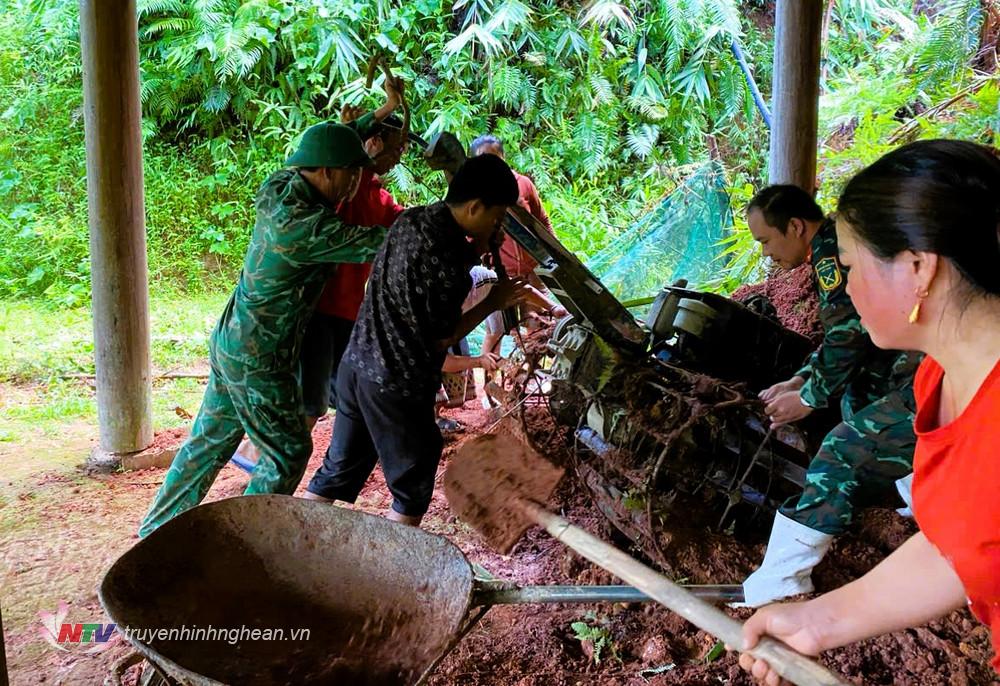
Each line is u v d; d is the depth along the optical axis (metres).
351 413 3.64
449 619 2.24
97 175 4.76
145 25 10.88
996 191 1.29
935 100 7.97
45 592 3.73
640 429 3.34
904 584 1.64
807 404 3.12
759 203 3.27
